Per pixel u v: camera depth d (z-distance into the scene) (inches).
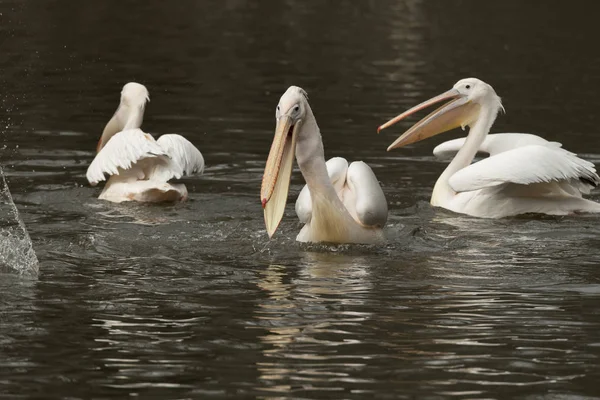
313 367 294.5
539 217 522.0
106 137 621.3
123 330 325.4
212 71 951.6
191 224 487.2
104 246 439.2
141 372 289.3
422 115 767.7
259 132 715.4
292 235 466.3
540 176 506.3
